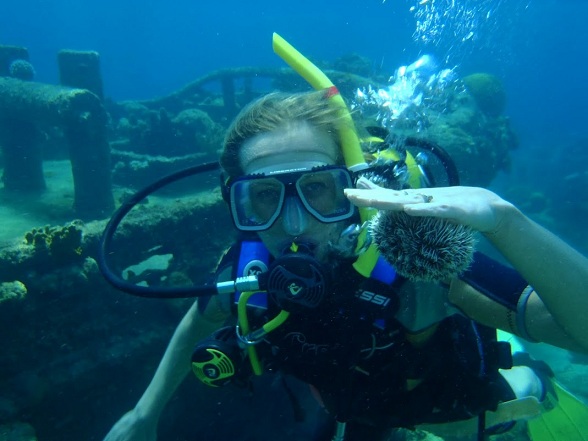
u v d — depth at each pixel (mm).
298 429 1604
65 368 1262
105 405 1389
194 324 792
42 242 1237
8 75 3283
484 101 3199
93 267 1331
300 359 626
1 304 1109
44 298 1229
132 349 1392
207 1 27219
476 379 619
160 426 1520
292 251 570
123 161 3037
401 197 355
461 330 620
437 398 637
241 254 665
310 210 566
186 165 2941
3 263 1171
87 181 2328
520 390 937
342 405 636
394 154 606
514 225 384
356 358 604
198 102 4703
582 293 396
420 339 613
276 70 4184
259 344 660
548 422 1104
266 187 599
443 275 372
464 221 357
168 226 1525
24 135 2678
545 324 520
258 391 1620
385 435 782
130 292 632
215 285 598
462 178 2557
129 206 838
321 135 590
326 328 594
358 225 581
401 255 381
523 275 413
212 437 1604
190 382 1533
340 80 2945
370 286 574
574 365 2660
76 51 2988
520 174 9094
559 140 14086
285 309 572
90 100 2252
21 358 1200
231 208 611
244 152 605
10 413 1134
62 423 1296
